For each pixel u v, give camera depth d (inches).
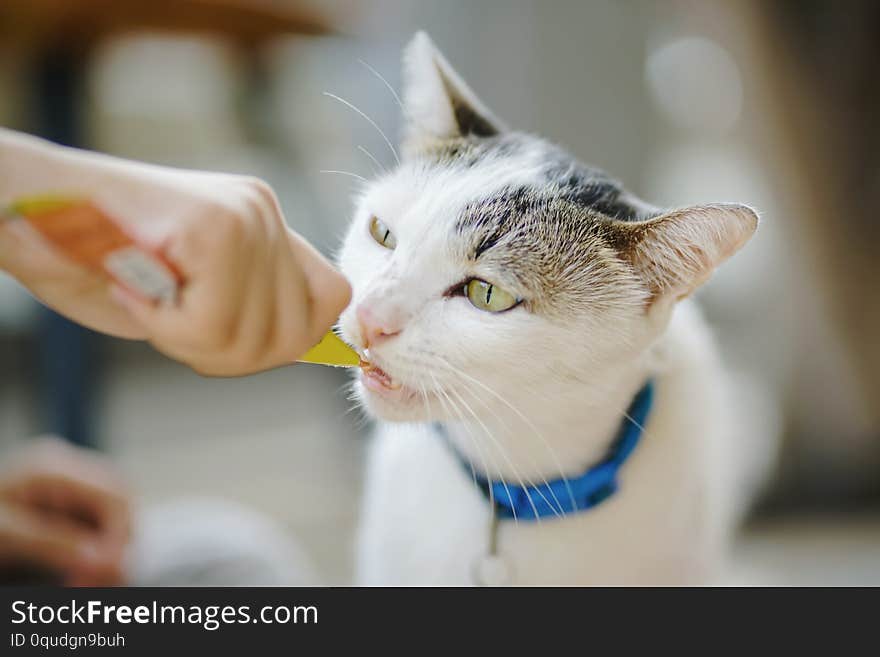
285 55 42.1
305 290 16.3
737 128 43.2
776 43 35.6
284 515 38.3
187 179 15.9
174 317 15.4
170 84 55.4
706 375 22.7
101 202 15.4
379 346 20.1
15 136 15.7
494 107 38.6
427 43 23.1
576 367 20.7
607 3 39.3
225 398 55.2
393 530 22.2
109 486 24.8
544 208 20.9
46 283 15.9
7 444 42.9
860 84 36.7
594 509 21.3
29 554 23.2
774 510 38.7
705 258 20.4
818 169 36.9
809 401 39.0
